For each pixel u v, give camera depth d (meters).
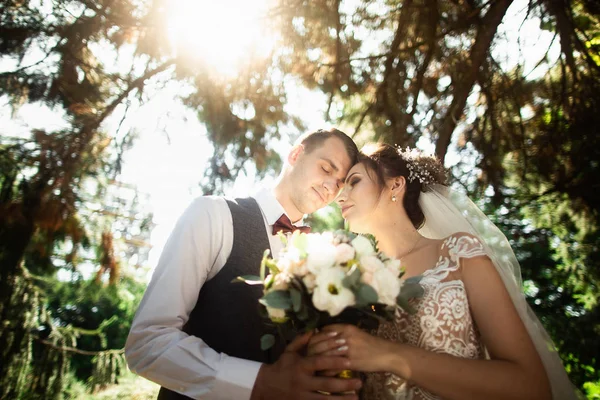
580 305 10.06
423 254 2.31
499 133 4.98
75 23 4.77
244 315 2.14
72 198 5.11
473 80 4.77
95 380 6.18
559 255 7.11
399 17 5.05
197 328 2.19
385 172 2.39
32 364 5.84
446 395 1.84
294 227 2.35
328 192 2.45
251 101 5.31
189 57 4.96
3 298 5.46
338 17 5.03
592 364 8.59
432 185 2.45
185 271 2.09
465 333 2.02
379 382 2.08
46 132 5.11
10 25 4.74
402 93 5.17
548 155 5.02
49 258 5.55
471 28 4.87
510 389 1.84
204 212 2.21
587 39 4.80
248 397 1.82
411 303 2.06
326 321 1.80
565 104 4.90
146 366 1.92
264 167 5.65
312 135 2.54
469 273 2.09
